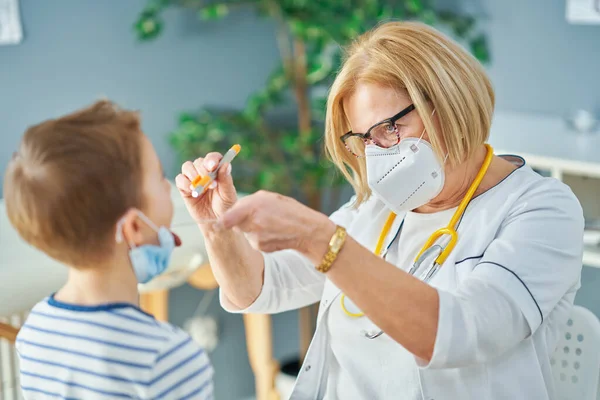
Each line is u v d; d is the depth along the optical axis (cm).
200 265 202
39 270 176
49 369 100
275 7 284
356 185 150
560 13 277
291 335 343
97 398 97
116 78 280
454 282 129
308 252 111
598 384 156
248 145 295
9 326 149
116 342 97
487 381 125
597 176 231
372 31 140
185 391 98
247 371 329
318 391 148
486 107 130
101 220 96
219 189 133
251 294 146
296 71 297
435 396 127
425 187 131
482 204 134
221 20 306
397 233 144
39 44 259
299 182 302
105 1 273
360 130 134
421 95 127
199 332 304
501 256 121
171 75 295
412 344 114
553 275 121
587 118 258
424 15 281
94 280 101
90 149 95
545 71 286
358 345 140
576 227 127
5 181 98
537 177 135
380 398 137
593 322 145
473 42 299
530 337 126
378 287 111
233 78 315
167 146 298
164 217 103
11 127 256
